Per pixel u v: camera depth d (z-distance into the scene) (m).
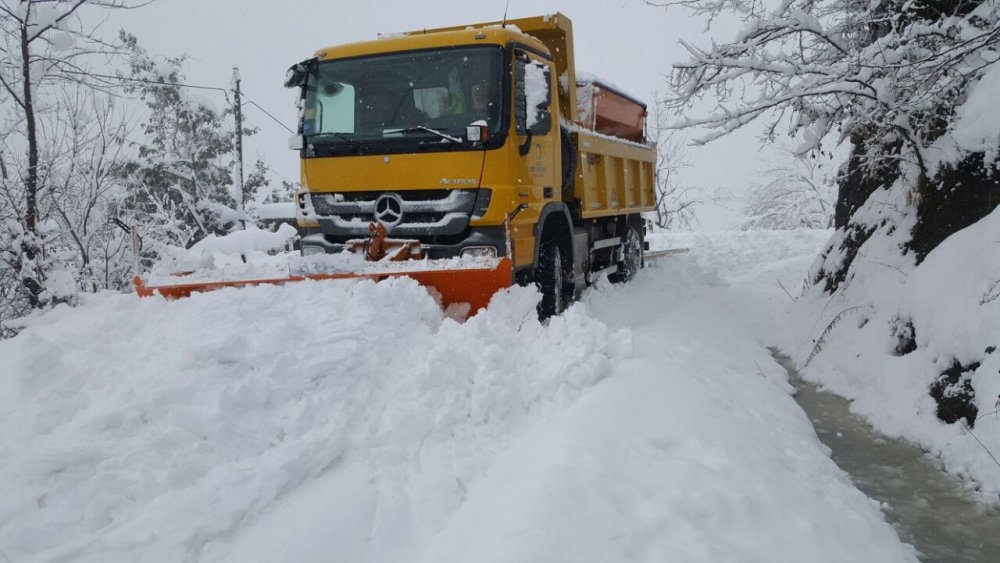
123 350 4.71
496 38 6.80
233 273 6.32
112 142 10.76
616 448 3.88
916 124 6.58
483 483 3.68
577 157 8.59
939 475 4.66
